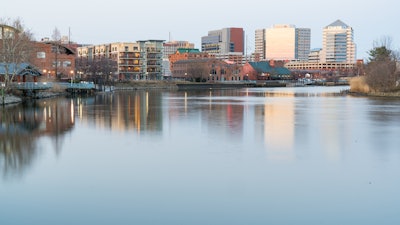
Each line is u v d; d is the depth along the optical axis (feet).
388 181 78.84
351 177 81.56
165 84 613.11
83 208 65.21
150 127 148.36
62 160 95.14
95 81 478.18
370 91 407.85
